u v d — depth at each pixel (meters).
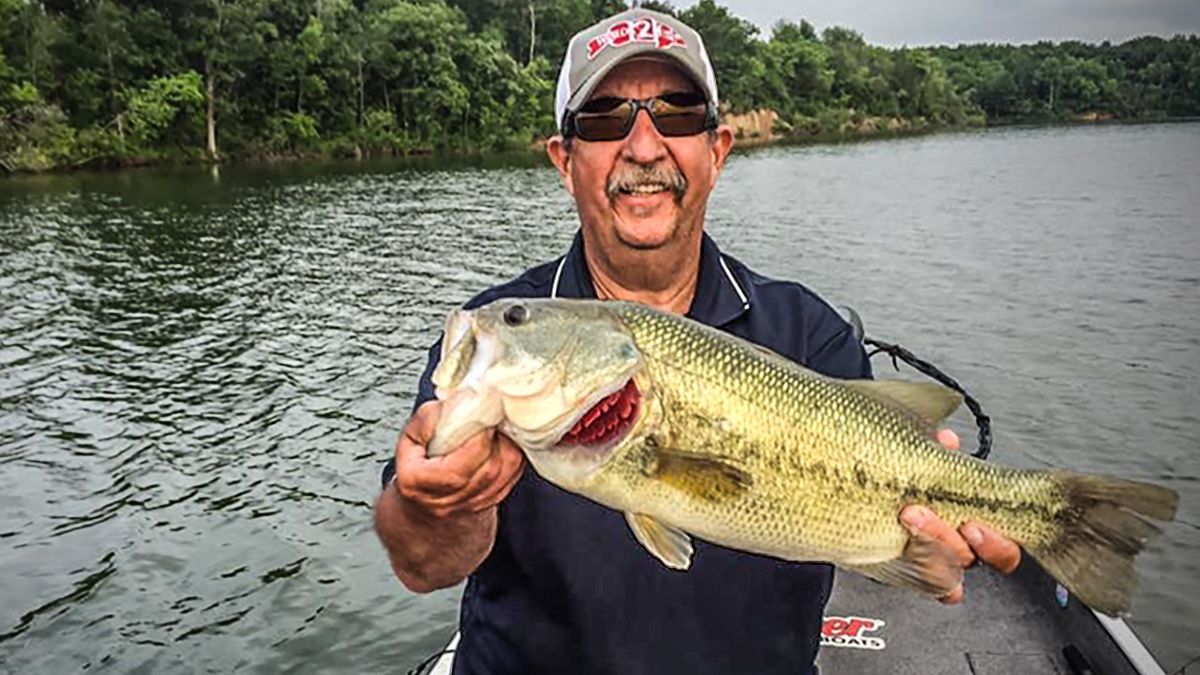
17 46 50.34
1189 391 13.10
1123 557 2.87
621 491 2.69
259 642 7.77
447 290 20.17
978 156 60.62
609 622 3.02
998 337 15.86
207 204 35.03
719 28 91.50
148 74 55.53
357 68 64.50
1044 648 5.16
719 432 2.73
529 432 2.53
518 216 31.30
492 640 3.18
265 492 10.25
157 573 8.70
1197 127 98.19
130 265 22.95
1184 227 26.73
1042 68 124.44
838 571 5.92
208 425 12.12
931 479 2.90
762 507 2.77
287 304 18.83
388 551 2.79
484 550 2.74
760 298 3.41
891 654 5.15
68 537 9.30
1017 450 11.35
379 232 28.05
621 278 3.34
